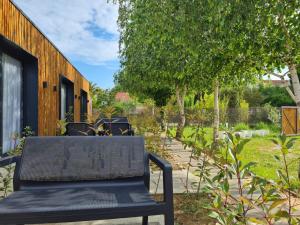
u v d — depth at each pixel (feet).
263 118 67.46
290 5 14.48
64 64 37.29
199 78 27.53
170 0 18.34
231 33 16.37
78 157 7.66
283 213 4.91
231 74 21.40
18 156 7.55
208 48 18.37
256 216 7.86
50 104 29.81
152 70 33.65
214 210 5.64
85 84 64.39
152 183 13.60
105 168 7.59
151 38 26.48
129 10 39.24
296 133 50.21
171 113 15.53
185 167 17.51
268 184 5.76
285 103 87.86
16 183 7.20
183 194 11.52
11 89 22.80
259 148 30.07
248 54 17.88
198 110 13.15
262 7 14.99
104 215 5.62
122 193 6.72
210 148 9.48
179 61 25.66
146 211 5.78
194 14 17.10
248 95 96.17
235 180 13.16
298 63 16.97
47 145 7.73
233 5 15.01
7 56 22.02
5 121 21.65
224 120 14.56
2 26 17.30
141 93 50.67
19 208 5.60
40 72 26.11
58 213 5.50
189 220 8.91
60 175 7.39
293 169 18.47
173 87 40.55
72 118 42.39
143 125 14.55
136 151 7.91
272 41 16.46
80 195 6.54
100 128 18.67
